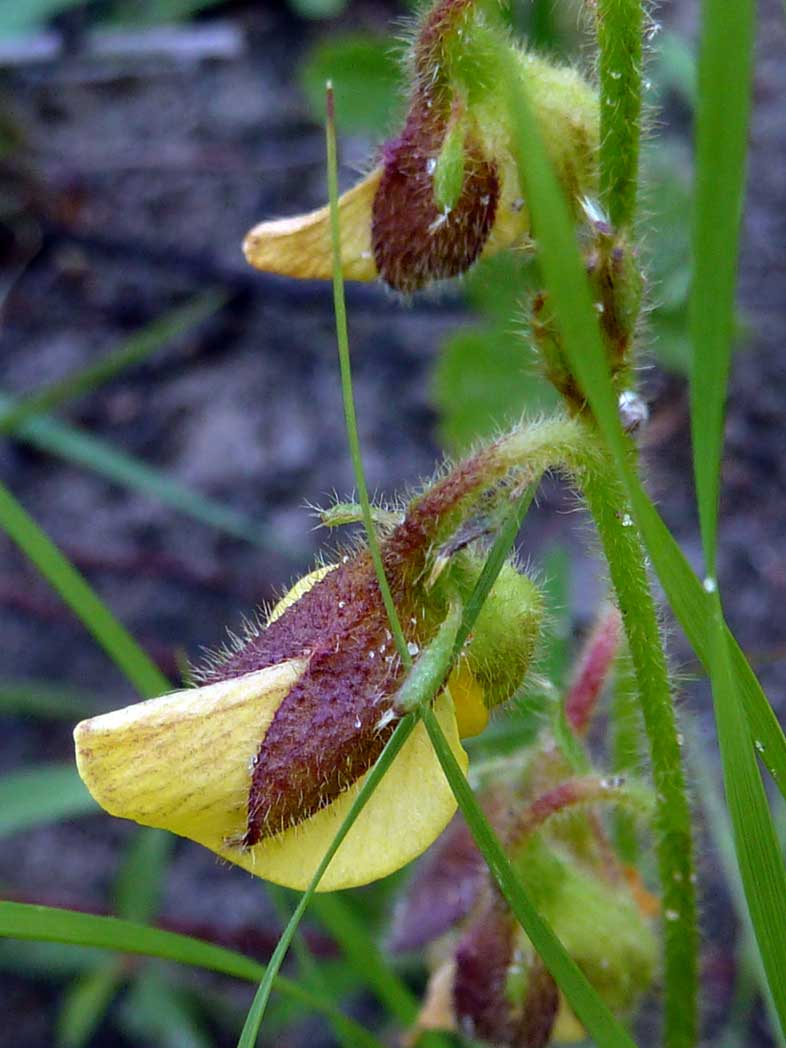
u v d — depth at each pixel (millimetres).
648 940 96
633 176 76
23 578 159
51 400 136
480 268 98
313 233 83
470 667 78
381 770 72
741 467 155
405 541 76
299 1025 137
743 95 58
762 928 72
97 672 154
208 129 185
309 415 165
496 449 76
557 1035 100
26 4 165
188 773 72
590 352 61
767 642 145
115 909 131
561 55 138
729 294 62
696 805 124
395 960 128
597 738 140
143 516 162
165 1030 132
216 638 154
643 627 83
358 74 148
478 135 78
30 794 118
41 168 180
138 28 180
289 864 74
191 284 174
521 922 72
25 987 140
